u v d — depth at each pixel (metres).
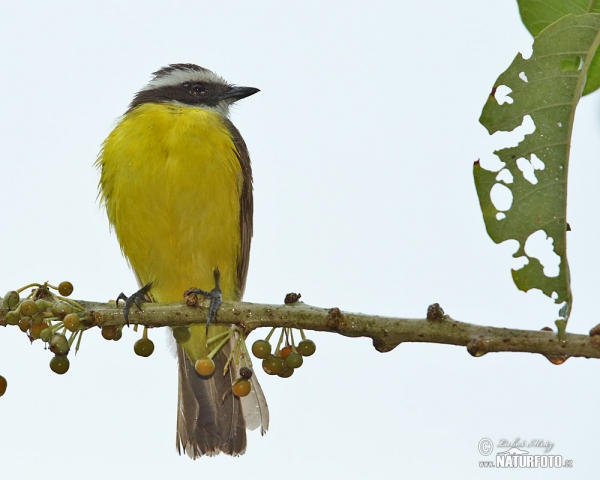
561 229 5.69
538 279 5.67
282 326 6.79
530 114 5.90
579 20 5.89
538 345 5.67
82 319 7.22
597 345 5.52
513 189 5.81
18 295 6.90
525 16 6.91
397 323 6.20
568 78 5.90
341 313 6.47
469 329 5.96
